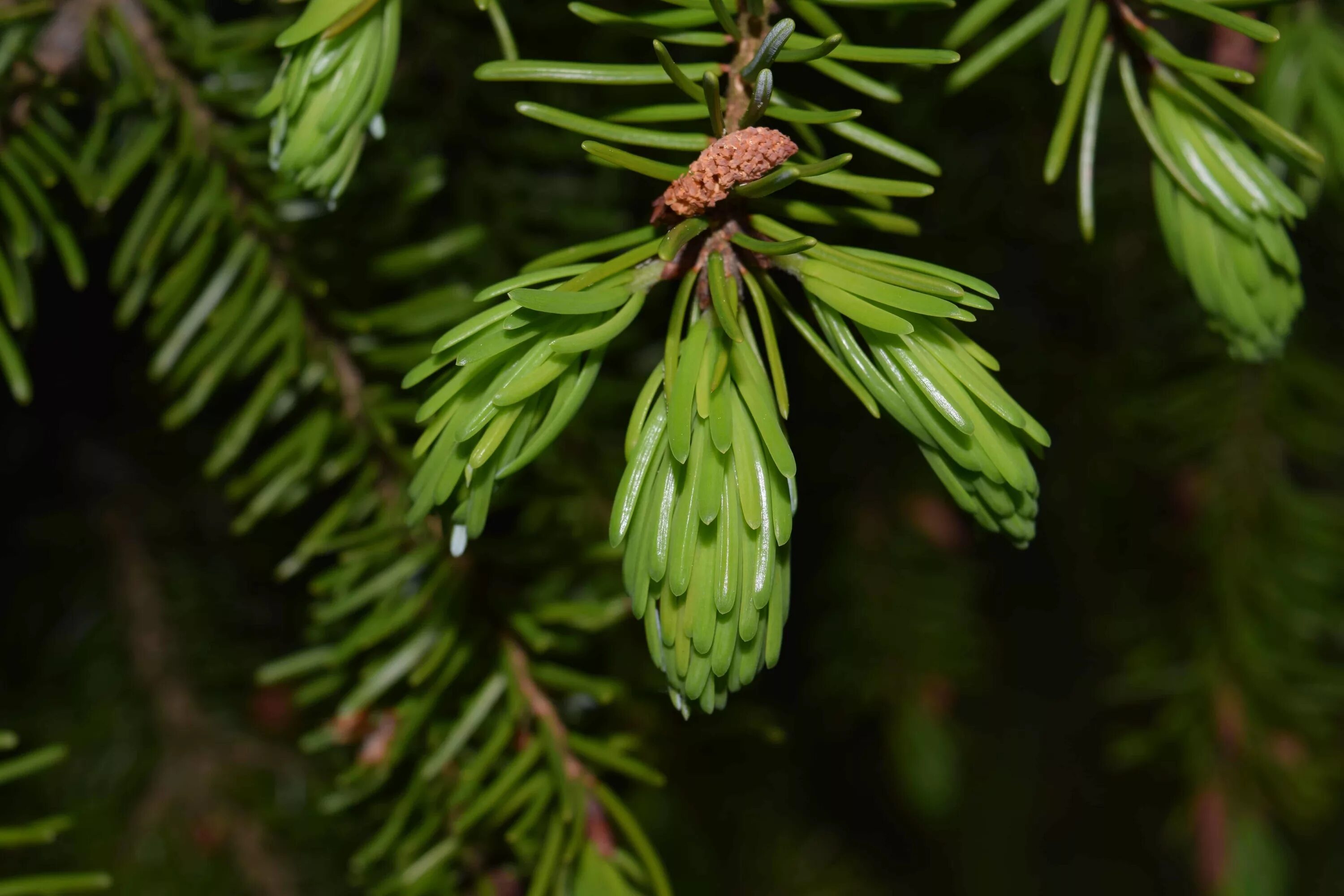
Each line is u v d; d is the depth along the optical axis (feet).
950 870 3.51
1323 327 2.12
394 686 1.62
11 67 1.57
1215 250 1.51
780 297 1.45
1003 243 2.04
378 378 1.65
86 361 1.98
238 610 2.16
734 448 1.42
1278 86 1.61
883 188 1.45
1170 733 2.16
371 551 1.60
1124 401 2.22
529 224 1.77
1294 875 3.37
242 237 1.62
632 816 1.54
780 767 2.49
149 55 1.60
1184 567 2.31
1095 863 4.61
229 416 2.04
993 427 1.43
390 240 1.68
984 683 2.73
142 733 2.09
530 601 1.60
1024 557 2.86
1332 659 2.60
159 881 1.98
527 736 1.58
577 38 1.72
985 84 1.78
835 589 2.39
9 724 2.08
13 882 1.53
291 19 1.63
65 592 2.15
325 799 1.62
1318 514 2.12
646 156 1.67
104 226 1.62
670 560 1.42
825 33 1.48
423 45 1.72
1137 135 1.95
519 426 1.44
